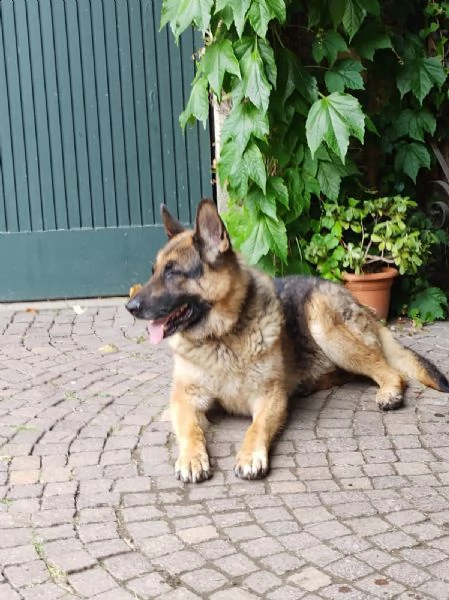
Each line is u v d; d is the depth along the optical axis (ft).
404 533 8.86
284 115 13.51
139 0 14.60
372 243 14.02
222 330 10.40
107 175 15.02
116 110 14.87
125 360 12.76
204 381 10.68
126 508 9.34
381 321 13.32
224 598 8.16
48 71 14.69
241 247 13.51
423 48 14.47
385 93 14.70
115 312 14.71
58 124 14.84
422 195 15.25
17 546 8.80
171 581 8.36
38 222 15.05
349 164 13.83
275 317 10.69
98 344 13.38
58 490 9.63
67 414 11.18
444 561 8.49
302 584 8.28
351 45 13.87
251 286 10.66
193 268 10.25
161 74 14.83
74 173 14.98
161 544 8.81
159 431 10.75
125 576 8.43
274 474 9.85
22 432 10.76
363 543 8.74
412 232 13.91
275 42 13.83
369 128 13.34
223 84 13.34
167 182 15.11
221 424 10.90
